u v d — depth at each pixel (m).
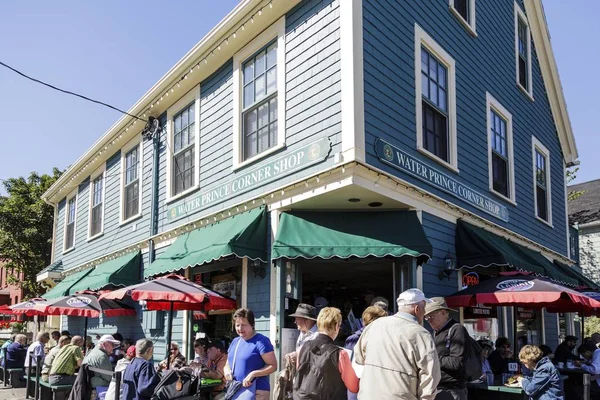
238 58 10.89
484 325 11.00
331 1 8.89
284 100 9.52
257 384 6.29
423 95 10.02
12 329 28.00
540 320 13.89
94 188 17.92
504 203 12.43
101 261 16.12
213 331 11.06
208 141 11.58
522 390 7.39
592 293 11.02
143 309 13.16
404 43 9.53
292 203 8.95
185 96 12.73
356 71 8.29
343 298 14.09
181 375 6.82
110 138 15.90
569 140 16.78
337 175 8.14
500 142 12.80
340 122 8.31
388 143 8.66
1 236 26.89
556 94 16.22
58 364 10.44
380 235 8.68
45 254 27.53
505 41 13.66
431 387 4.45
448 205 9.95
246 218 9.59
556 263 14.88
